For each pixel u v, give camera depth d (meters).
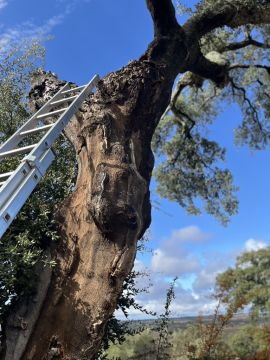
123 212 4.18
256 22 7.54
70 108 4.29
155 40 5.95
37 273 4.15
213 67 7.96
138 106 5.01
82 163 4.71
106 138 4.62
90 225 4.23
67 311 4.00
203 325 7.01
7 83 6.49
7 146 3.90
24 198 3.06
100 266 4.08
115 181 4.33
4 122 6.32
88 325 3.94
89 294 4.03
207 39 10.60
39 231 4.38
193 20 6.84
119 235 4.14
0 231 2.73
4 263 4.01
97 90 5.07
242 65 12.64
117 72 5.14
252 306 20.95
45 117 4.47
